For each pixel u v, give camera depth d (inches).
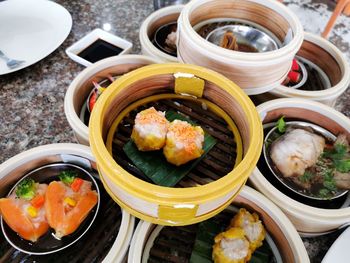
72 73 14.5
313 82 13.9
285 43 12.1
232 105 9.8
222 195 7.4
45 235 9.1
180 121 9.5
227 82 9.3
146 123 9.1
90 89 12.1
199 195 7.3
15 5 16.4
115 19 17.5
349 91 14.8
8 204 9.1
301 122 11.8
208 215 8.4
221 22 13.5
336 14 16.4
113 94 8.9
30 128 12.5
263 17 12.8
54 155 9.9
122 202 8.5
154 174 9.1
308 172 10.5
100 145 7.8
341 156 10.7
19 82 14.0
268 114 11.5
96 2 18.6
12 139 12.1
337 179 10.4
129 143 9.7
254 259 9.3
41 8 16.5
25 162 9.6
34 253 8.7
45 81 14.2
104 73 12.2
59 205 9.3
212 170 9.8
